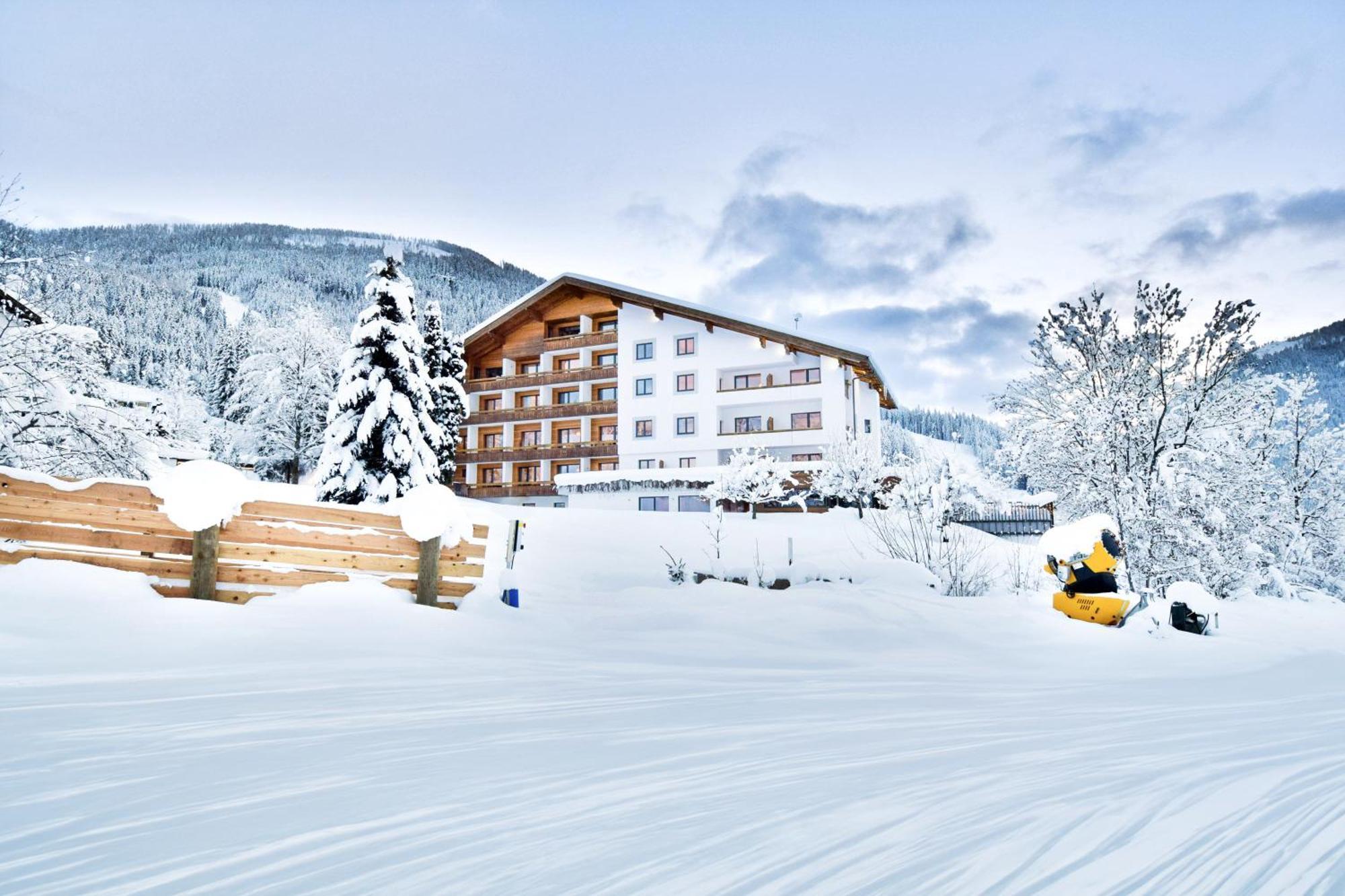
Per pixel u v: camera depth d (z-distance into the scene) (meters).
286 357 36.97
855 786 2.08
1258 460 15.07
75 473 12.84
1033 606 9.36
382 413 21.78
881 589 10.04
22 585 5.20
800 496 26.45
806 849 1.58
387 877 1.50
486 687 4.10
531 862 1.56
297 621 5.75
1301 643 7.82
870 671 5.30
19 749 2.62
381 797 2.07
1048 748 2.58
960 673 5.31
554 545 17.56
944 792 1.99
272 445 37.59
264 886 1.47
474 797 2.06
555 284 39.53
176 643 4.92
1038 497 16.28
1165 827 1.62
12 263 12.99
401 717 3.26
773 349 35.22
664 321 37.66
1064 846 1.53
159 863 1.60
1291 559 15.93
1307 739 2.67
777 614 8.20
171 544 6.07
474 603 7.28
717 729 3.03
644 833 1.73
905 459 16.83
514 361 43.44
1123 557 12.59
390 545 7.08
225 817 1.92
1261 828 1.59
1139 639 7.39
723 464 34.38
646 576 12.97
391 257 23.03
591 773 2.32
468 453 41.75
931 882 1.36
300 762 2.48
